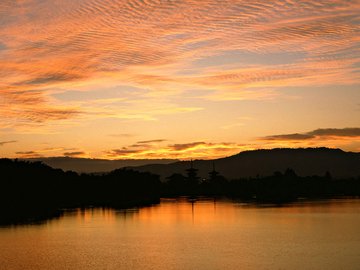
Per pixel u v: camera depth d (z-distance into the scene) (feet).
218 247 200.95
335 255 178.91
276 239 221.66
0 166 485.97
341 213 352.28
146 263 170.30
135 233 251.39
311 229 257.55
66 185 546.67
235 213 368.27
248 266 161.99
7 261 177.06
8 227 283.18
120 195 643.86
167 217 341.21
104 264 169.99
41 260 178.09
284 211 379.76
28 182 483.92
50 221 316.81
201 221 309.83
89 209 425.28
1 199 439.22
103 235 244.42
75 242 220.64
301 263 165.17
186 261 172.24
